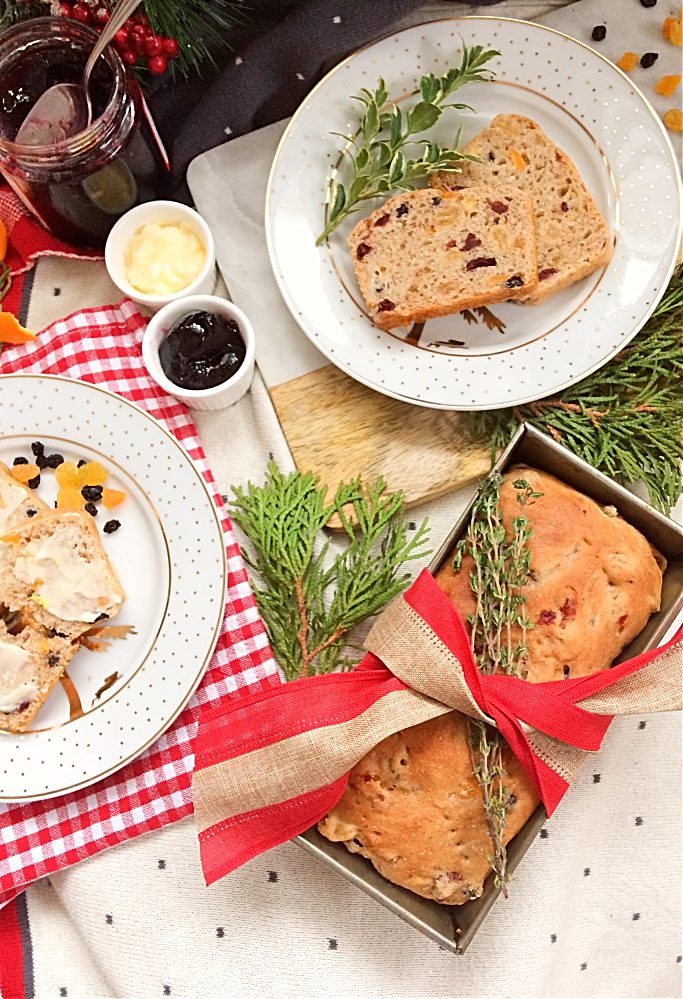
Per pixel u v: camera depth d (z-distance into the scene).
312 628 0.65
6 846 0.64
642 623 0.59
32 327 0.69
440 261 0.64
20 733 0.63
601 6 0.68
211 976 0.66
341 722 0.56
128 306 0.67
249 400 0.67
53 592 0.63
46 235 0.67
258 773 0.57
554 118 0.66
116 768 0.62
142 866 0.66
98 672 0.64
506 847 0.58
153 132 0.65
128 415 0.63
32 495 0.64
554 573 0.58
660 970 0.68
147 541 0.64
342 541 0.67
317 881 0.66
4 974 0.66
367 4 0.65
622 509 0.60
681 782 0.67
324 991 0.66
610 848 0.67
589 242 0.64
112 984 0.66
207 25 0.65
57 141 0.61
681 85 0.68
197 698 0.65
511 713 0.55
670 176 0.64
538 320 0.66
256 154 0.68
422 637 0.56
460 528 0.59
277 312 0.67
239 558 0.65
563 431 0.66
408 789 0.57
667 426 0.64
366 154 0.62
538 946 0.66
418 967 0.66
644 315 0.64
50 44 0.61
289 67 0.66
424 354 0.65
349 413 0.66
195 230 0.66
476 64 0.62
